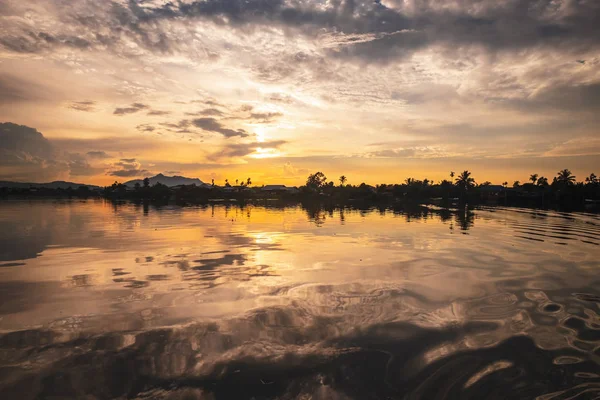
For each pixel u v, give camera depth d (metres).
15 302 8.82
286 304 8.69
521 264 13.48
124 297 9.22
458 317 7.97
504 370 5.77
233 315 7.94
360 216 40.41
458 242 19.30
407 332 7.14
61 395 5.00
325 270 12.31
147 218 35.38
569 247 17.78
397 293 9.63
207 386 5.23
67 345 6.45
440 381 5.45
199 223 29.98
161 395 5.02
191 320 7.64
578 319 7.89
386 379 5.48
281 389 5.19
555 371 5.76
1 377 5.41
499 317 7.99
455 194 131.88
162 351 6.23
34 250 16.16
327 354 6.20
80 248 16.77
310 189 155.38
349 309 8.38
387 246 17.67
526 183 136.38
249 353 6.19
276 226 27.73
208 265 13.09
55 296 9.31
